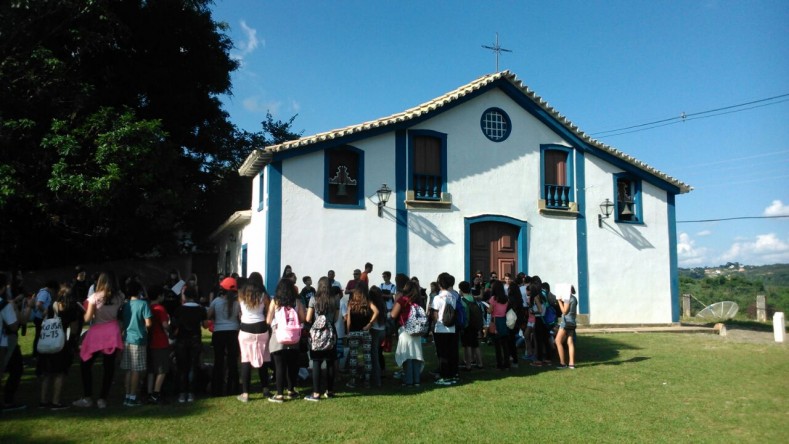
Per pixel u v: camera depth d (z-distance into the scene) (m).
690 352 12.79
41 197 15.93
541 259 17.50
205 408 7.55
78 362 11.25
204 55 21.94
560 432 6.53
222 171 27.09
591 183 18.50
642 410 7.57
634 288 18.64
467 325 10.38
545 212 17.67
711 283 34.22
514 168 17.48
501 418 7.12
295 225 14.62
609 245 18.47
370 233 15.42
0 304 7.29
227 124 24.83
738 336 16.31
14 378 7.51
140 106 21.11
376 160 15.74
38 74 15.78
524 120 17.84
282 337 7.77
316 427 6.65
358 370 9.46
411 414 7.28
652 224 19.28
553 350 12.29
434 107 16.30
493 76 17.19
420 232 16.03
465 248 16.53
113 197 15.66
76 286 12.38
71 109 16.55
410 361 9.12
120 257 22.80
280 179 14.59
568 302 10.80
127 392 7.75
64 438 6.21
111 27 17.84
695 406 7.80
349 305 9.19
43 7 15.88
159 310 8.02
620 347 13.63
